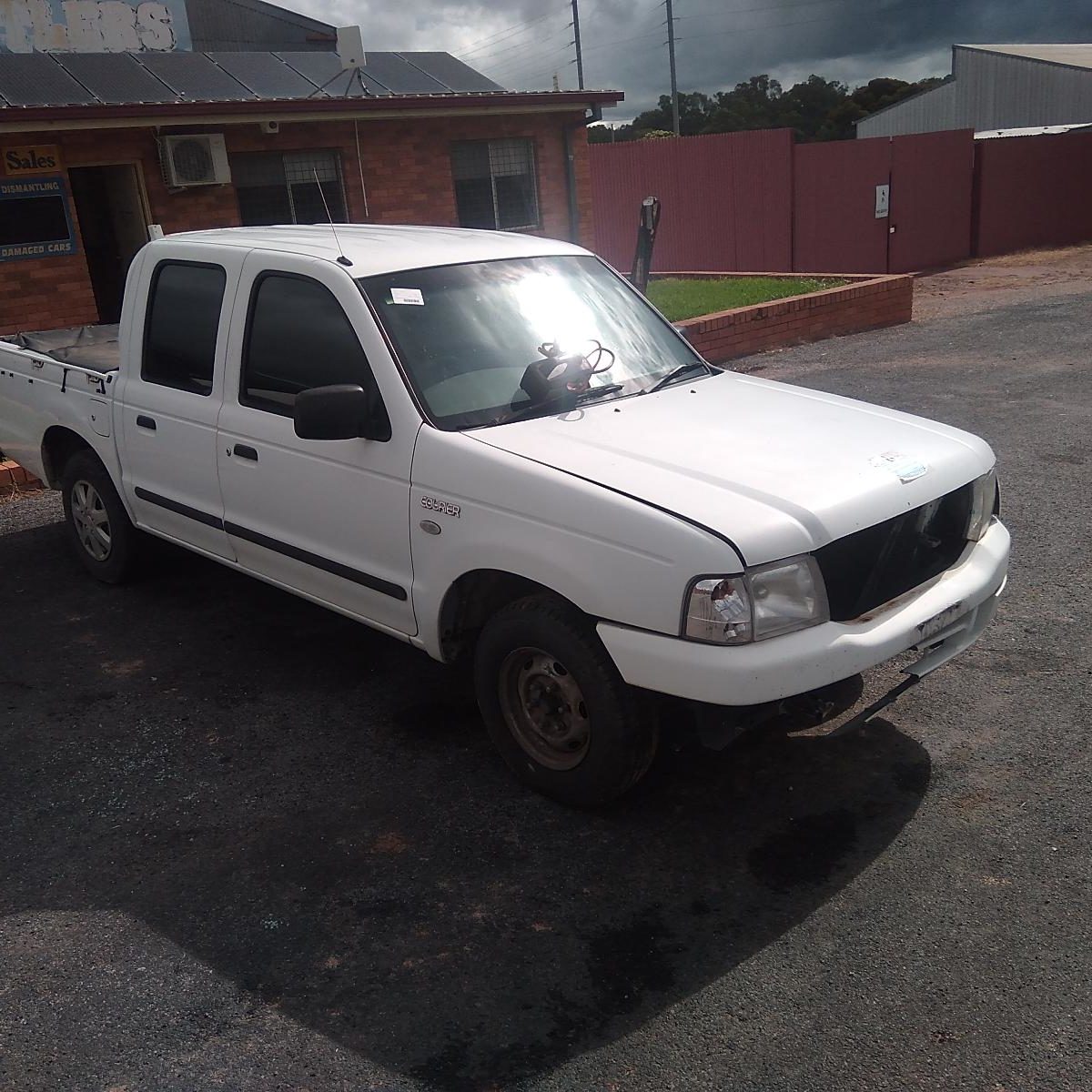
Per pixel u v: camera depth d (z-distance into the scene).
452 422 3.94
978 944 3.07
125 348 5.37
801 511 3.33
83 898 3.45
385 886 3.46
